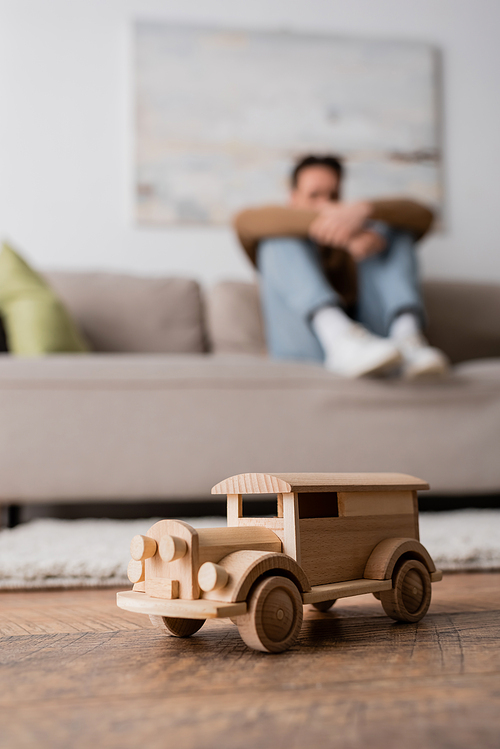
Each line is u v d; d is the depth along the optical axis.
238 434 1.58
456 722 0.36
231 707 0.39
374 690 0.42
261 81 2.76
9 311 1.79
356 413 1.62
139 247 2.66
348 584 0.60
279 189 2.74
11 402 1.50
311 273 1.78
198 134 2.71
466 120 2.91
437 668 0.47
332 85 2.80
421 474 1.64
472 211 2.87
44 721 0.37
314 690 0.42
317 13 2.86
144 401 1.55
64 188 2.64
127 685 0.44
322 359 1.85
